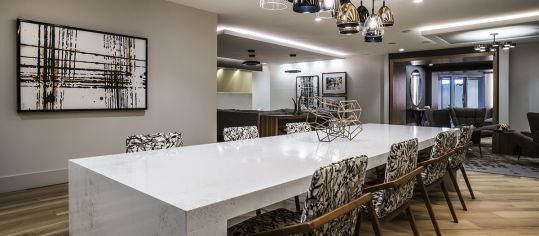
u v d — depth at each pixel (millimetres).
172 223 1035
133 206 1218
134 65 4129
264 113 6875
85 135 3795
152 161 1745
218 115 7781
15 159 3344
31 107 3379
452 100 11680
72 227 1706
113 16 3955
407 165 1883
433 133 3227
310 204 1146
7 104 3275
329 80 10344
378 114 9461
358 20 2465
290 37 6934
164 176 1406
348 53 9273
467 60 8703
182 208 1003
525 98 7859
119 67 3994
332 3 2275
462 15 5145
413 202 3248
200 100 4914
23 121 3375
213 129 5109
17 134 3344
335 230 1282
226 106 11320
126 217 1264
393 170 1770
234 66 9945
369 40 2863
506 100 7738
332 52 9031
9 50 3268
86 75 3732
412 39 7047
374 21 2611
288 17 5254
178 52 4613
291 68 11227
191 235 998
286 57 9312
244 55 8836
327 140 2633
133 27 4137
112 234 1354
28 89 3354
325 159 1822
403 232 2518
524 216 2871
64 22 3586
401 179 1706
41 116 3486
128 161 1742
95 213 1481
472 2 4477
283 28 6055
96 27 3820
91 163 1676
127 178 1368
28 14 3359
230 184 1281
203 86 4945
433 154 2430
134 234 1217
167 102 4520
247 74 11766
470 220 2766
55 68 3512
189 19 4723
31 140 3432
